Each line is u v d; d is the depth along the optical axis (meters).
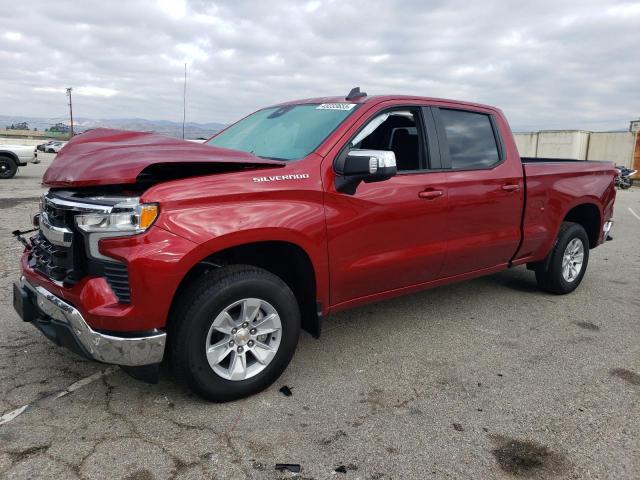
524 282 5.99
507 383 3.48
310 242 3.21
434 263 4.03
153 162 2.68
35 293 3.09
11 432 2.73
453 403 3.19
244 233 2.91
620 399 3.30
